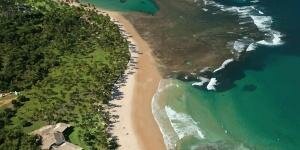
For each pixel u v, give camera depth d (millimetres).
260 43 147000
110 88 127688
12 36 143500
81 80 129625
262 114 121750
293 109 123250
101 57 139500
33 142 107188
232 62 139750
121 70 134625
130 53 143500
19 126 113500
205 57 142125
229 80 132875
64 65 135500
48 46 142750
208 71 136375
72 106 120438
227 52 144000
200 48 146125
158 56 142625
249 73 135500
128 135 113375
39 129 111375
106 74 132250
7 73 129500
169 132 115188
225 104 124625
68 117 116938
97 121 116312
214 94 127812
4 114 116438
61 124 112375
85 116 117500
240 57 141625
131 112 120562
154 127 116375
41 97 122938
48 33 147500
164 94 127312
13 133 109938
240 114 121625
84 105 120938
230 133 115688
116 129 114938
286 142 113500
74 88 126812
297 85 130750
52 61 135875
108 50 142375
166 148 110562
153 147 110625
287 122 119375
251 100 126062
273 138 114688
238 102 125312
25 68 133000
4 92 124750
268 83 131625
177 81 132250
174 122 118312
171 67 138000
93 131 113062
